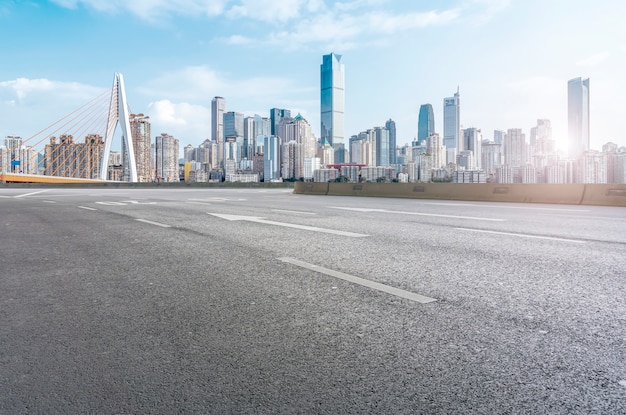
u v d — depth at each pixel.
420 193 20.55
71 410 2.07
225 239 7.09
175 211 12.81
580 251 5.82
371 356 2.59
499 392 2.16
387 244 6.46
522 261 5.18
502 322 3.11
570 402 2.07
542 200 16.23
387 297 3.75
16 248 6.53
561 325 3.04
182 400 2.14
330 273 4.65
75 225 9.41
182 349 2.73
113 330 3.07
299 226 8.76
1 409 2.08
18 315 3.42
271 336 2.92
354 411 2.02
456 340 2.80
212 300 3.75
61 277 4.66
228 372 2.42
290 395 2.17
